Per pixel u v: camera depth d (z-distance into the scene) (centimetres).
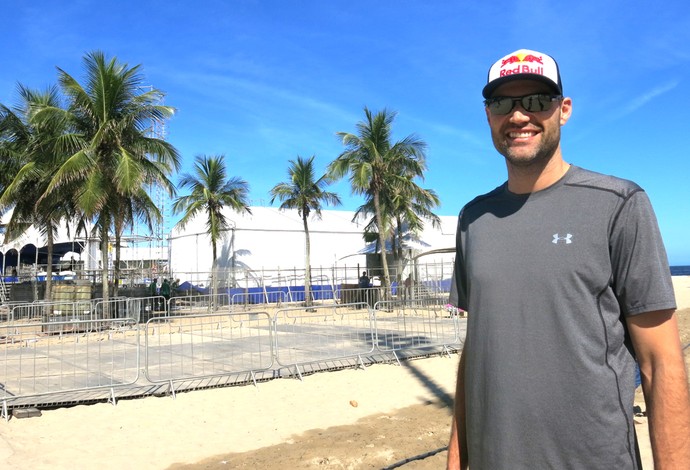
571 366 177
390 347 1224
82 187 1967
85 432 691
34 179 2219
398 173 2866
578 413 175
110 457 609
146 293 2770
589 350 177
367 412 791
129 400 837
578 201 186
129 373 1019
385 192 2894
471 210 216
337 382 956
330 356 1138
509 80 196
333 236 3797
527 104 195
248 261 3456
